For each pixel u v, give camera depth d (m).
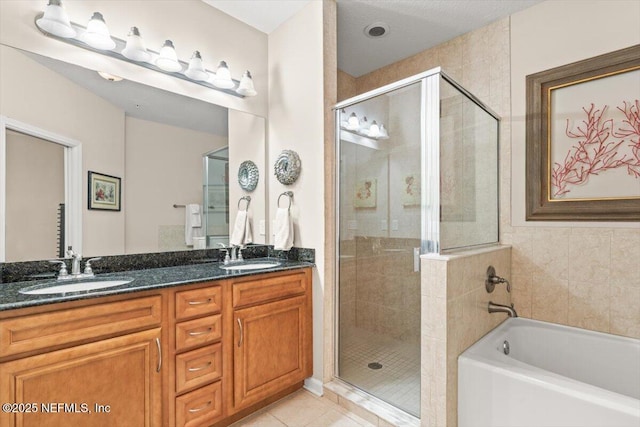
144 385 1.38
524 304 2.20
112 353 1.29
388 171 1.99
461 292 1.64
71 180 1.64
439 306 1.54
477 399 1.52
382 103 1.96
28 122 1.51
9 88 1.46
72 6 1.63
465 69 2.52
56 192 1.60
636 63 1.80
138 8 1.87
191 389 1.53
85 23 1.67
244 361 1.74
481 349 1.69
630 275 1.81
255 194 2.46
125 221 1.84
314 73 2.16
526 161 2.19
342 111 2.14
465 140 1.93
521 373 1.41
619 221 1.85
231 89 2.29
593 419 1.20
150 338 1.39
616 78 1.87
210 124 2.22
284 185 2.38
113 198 1.80
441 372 1.52
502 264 2.11
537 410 1.34
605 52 1.90
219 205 2.27
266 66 2.54
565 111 2.04
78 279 1.55
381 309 2.06
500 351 1.80
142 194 1.91
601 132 1.91
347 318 2.18
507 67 2.29
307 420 1.80
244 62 2.39
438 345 1.54
